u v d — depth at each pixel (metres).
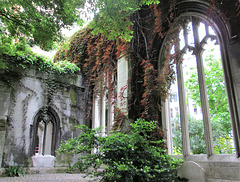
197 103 7.53
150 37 7.82
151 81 6.75
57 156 8.99
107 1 4.65
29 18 5.80
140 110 7.36
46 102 9.23
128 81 7.65
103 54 9.44
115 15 4.85
